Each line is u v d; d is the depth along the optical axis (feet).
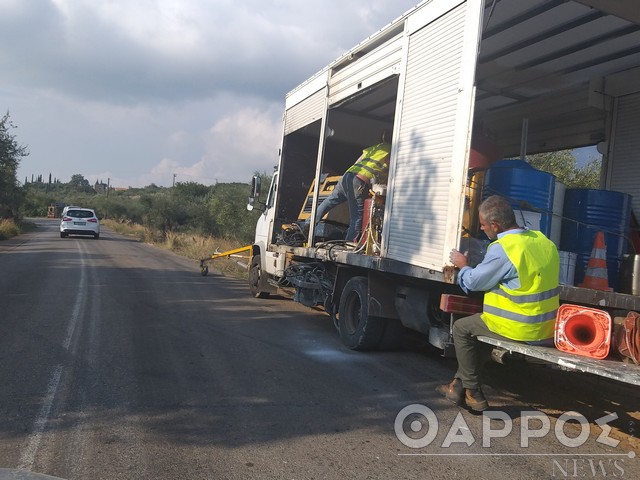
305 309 34.40
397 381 19.06
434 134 18.48
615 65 22.50
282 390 17.47
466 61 17.10
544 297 14.26
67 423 14.15
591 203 18.63
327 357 22.09
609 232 18.49
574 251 18.67
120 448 12.80
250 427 14.33
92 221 101.65
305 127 32.86
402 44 21.17
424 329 20.01
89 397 16.07
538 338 14.33
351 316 24.16
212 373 18.97
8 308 28.94
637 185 22.08
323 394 17.25
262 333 26.13
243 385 17.80
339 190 28.48
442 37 18.51
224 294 39.22
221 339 24.25
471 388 15.62
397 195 20.51
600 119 24.25
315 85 30.17
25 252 66.28
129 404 15.65
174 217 120.88
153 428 14.03
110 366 19.22
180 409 15.42
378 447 13.42
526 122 26.13
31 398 15.80
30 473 8.09
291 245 32.71
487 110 28.78
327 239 29.50
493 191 18.02
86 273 46.65
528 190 17.62
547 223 17.93
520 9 18.15
